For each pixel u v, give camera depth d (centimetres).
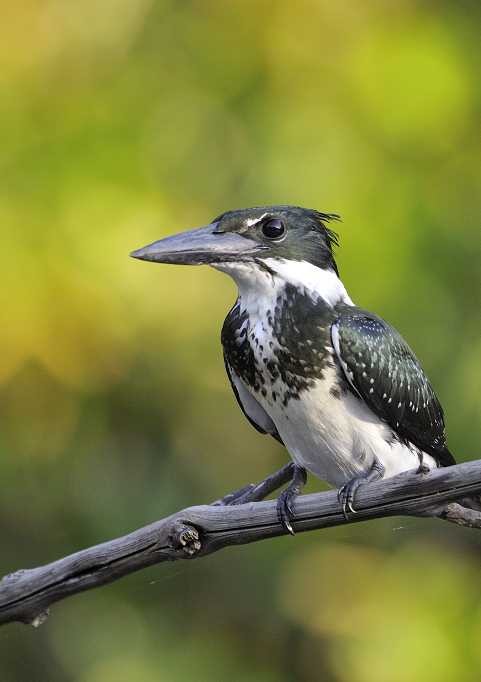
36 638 1156
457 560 1171
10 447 1123
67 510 1136
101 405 1123
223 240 828
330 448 818
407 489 667
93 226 1077
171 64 1152
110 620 1159
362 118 1130
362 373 805
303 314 812
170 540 682
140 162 1104
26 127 1105
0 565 1125
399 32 1142
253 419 862
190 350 1105
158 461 1148
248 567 1162
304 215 845
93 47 1145
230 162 1127
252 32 1147
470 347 1088
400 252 1085
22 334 1072
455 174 1130
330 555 1166
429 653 1119
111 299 1079
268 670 1151
